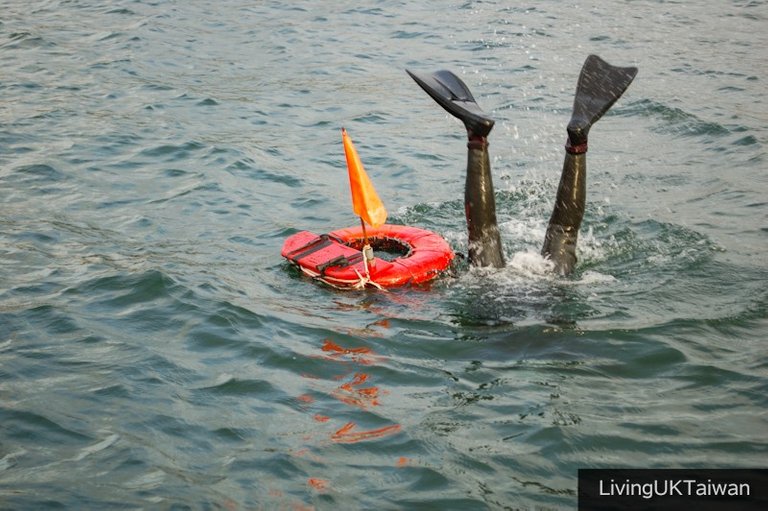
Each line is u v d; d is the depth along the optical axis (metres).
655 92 16.34
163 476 6.32
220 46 20.23
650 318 8.37
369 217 8.79
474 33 21.08
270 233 10.84
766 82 16.91
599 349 7.85
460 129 15.00
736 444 6.54
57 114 15.34
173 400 7.26
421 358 7.79
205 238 10.69
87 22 21.89
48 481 6.26
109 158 13.38
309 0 24.58
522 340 8.02
